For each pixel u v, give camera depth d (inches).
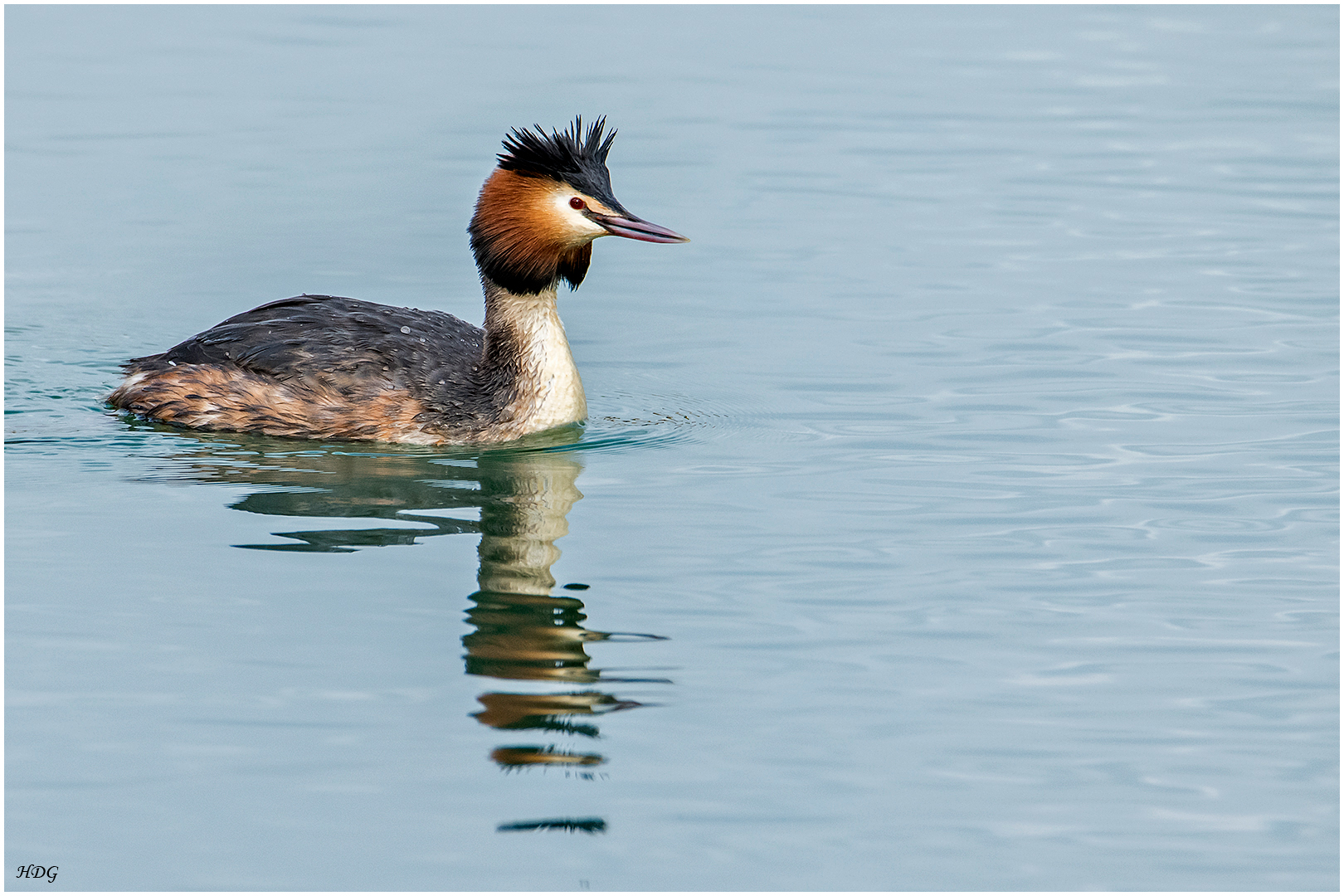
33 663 438.6
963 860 358.6
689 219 924.6
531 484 585.6
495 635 457.1
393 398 632.4
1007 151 1045.8
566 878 350.6
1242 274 839.1
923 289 823.7
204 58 1229.1
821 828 369.4
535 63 1217.4
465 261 864.3
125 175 982.4
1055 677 437.1
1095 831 369.1
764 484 583.8
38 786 383.6
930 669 440.8
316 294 812.0
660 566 505.4
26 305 798.5
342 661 440.5
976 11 1424.7
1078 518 546.3
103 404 676.1
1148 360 723.4
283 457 614.2
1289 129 1091.3
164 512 549.6
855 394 687.1
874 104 1144.8
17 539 522.3
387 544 522.3
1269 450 613.0
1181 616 472.4
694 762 394.6
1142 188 978.1
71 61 1218.6
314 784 384.5
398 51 1251.8
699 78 1192.8
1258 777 390.9
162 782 384.8
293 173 985.5
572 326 780.0
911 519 546.0
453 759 395.2
